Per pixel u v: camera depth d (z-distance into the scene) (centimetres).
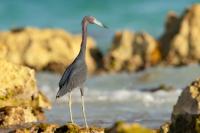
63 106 2333
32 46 3675
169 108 2311
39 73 3544
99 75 3444
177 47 3522
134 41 3609
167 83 3011
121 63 3566
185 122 1517
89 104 2411
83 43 1711
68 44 3731
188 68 3262
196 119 1495
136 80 3134
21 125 1823
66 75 1675
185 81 3033
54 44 3697
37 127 1641
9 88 2003
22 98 2034
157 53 3572
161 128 1541
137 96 2595
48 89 2944
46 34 3762
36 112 1941
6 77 2009
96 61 3706
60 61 3672
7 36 3709
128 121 1997
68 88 1656
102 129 1603
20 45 3688
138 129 1216
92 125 1892
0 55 3066
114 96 2611
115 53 3575
